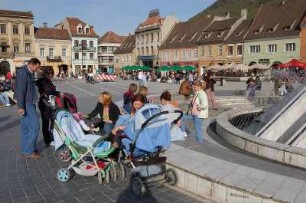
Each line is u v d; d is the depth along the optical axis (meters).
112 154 6.45
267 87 38.84
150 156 5.85
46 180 6.46
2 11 74.38
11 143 9.53
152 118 5.61
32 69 7.83
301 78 35.16
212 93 17.95
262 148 7.42
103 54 99.12
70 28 86.88
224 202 5.15
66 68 86.19
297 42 52.97
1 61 73.31
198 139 9.02
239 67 52.28
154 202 5.42
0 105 19.31
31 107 7.86
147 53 84.94
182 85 12.98
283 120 9.37
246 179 5.21
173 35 78.88
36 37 80.12
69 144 6.52
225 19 69.69
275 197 4.56
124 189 6.00
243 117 13.12
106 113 8.94
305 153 6.61
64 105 8.67
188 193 5.69
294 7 58.16
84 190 5.97
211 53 66.94
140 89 10.27
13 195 5.77
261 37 57.78
